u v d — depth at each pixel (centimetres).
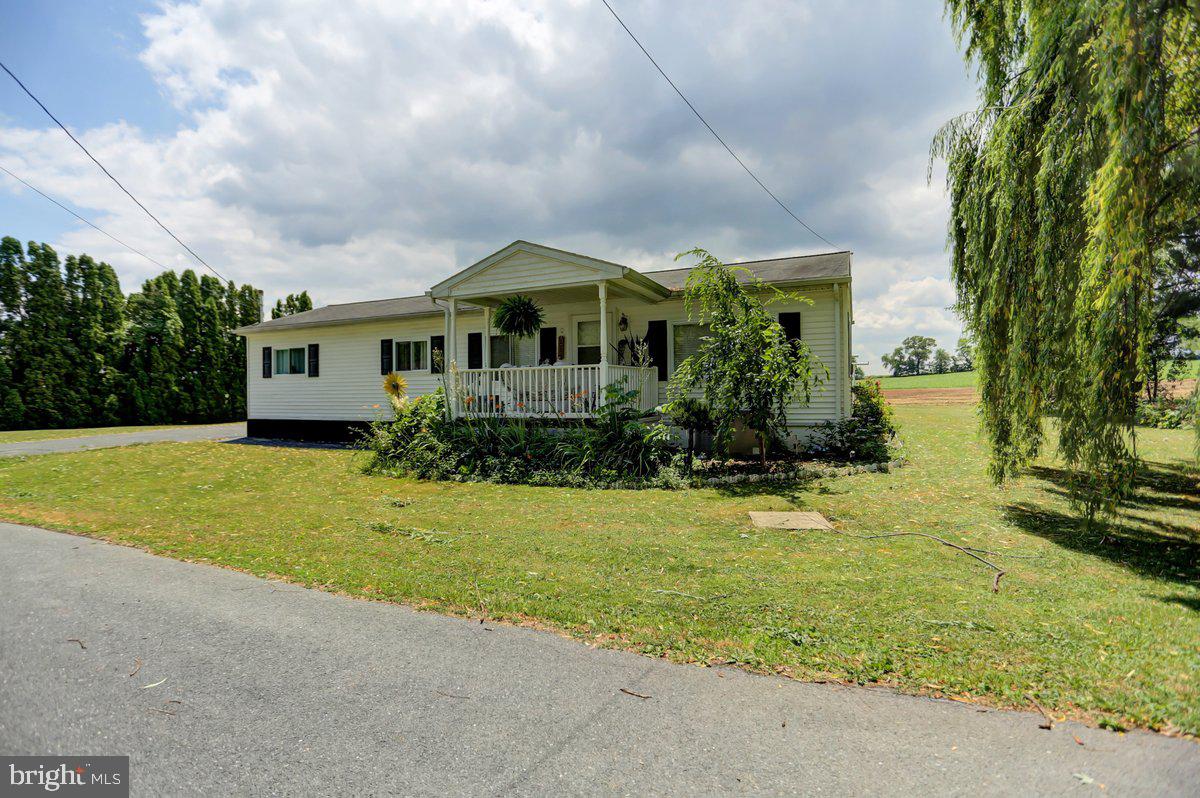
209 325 3088
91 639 349
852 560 508
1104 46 440
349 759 227
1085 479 545
